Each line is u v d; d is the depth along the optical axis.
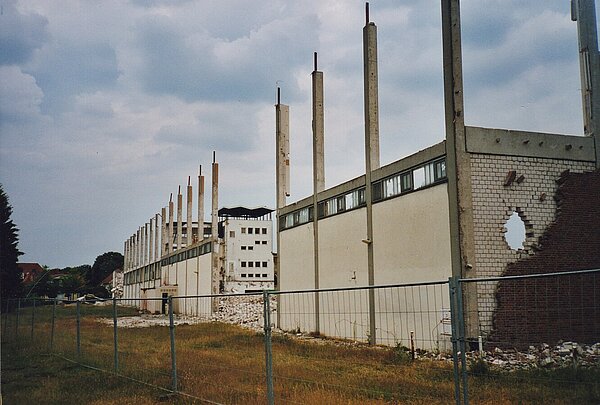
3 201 52.38
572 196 20.22
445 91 20.02
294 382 10.23
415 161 21.97
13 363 17.19
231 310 51.81
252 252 90.62
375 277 24.61
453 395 8.25
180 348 18.73
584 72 21.98
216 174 57.78
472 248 18.86
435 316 19.69
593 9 22.72
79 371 15.27
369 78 26.39
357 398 8.91
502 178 19.61
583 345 7.38
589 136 21.05
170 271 74.19
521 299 18.50
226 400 10.09
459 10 20.08
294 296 33.75
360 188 26.69
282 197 37.16
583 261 19.89
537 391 6.93
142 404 10.67
